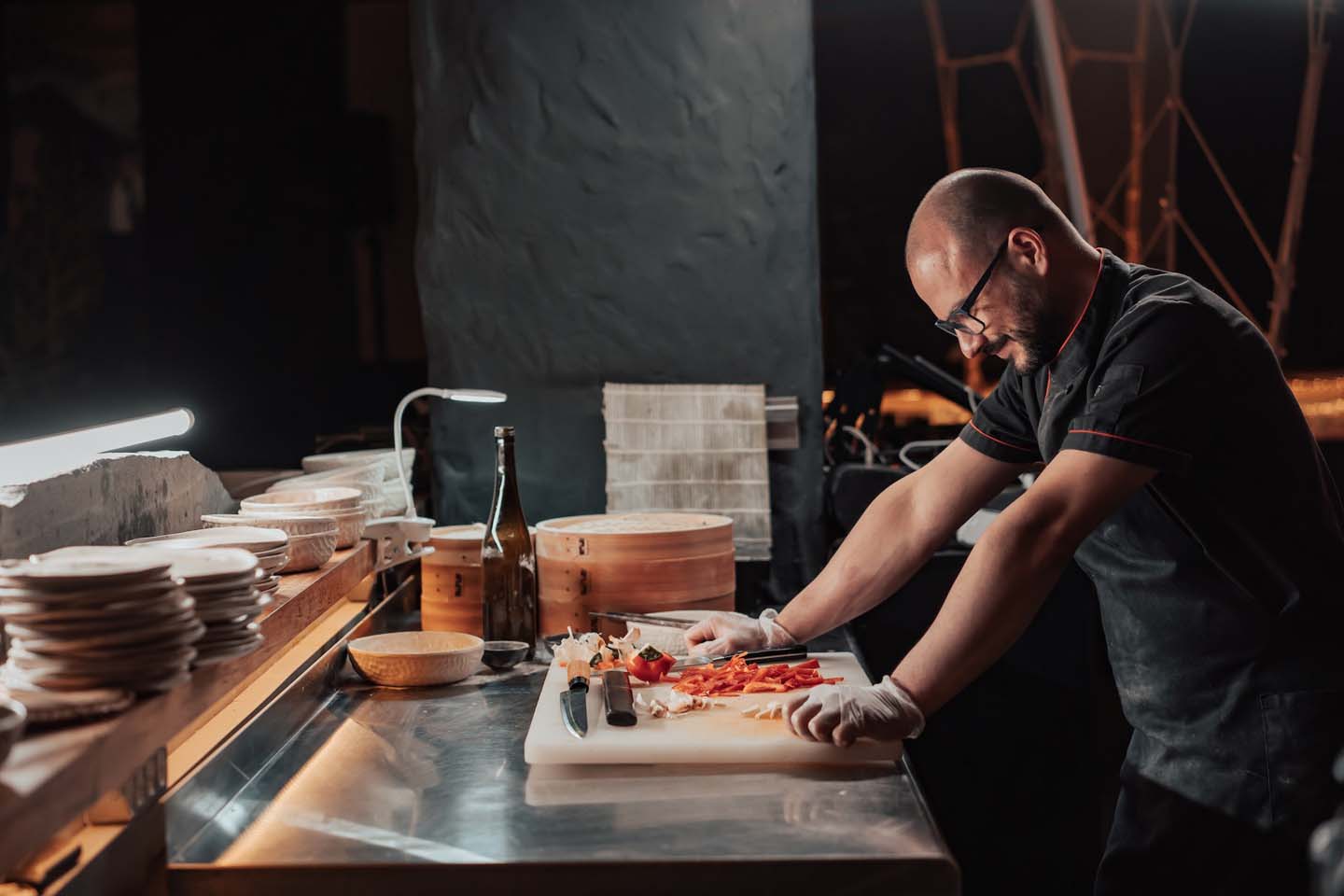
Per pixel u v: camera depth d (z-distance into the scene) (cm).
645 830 121
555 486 261
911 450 314
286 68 421
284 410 428
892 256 381
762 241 256
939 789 280
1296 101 367
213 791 127
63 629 98
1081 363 165
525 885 112
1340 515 171
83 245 432
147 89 425
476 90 254
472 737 155
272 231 426
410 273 426
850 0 376
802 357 258
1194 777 169
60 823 85
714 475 256
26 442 138
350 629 196
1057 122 339
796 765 141
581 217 256
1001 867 279
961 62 375
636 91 254
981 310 162
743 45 252
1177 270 379
